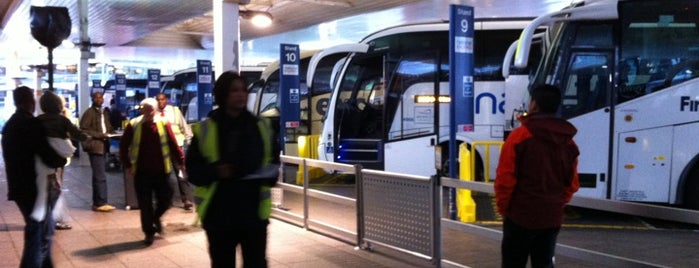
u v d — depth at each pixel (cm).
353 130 1412
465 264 684
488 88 1299
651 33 968
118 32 2750
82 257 730
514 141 445
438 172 705
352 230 879
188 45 3400
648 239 832
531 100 459
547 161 441
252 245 435
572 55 990
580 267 670
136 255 738
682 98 948
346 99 1423
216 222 423
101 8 2136
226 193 423
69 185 1436
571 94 989
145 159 793
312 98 1823
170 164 820
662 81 958
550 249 462
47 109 628
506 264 469
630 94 967
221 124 426
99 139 1055
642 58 966
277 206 988
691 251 761
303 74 1877
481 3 1966
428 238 646
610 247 785
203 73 1872
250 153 424
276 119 1922
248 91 439
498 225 923
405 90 1338
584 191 985
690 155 941
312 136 1599
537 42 1266
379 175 715
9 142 582
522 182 446
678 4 961
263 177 428
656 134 955
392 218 700
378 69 1407
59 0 1984
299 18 2423
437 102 1316
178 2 1986
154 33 2952
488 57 1309
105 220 969
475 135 1296
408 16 2289
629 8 970
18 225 933
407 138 1334
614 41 976
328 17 2370
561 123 448
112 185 1430
